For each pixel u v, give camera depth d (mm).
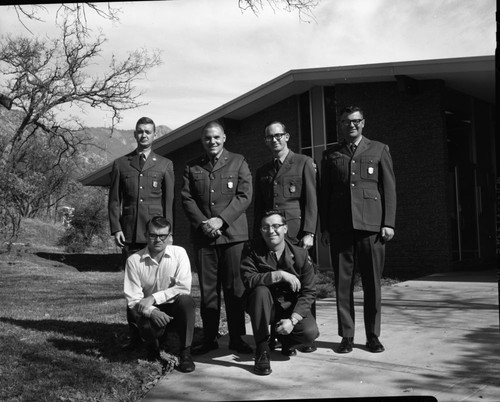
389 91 12312
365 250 4719
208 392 3920
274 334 4719
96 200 27594
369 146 4824
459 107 12336
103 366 4457
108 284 11430
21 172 23438
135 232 5125
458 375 4023
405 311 6422
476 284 8531
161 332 4562
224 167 4961
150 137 5219
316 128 13852
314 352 4789
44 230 33875
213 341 4953
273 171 4980
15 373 4270
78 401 3766
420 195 11750
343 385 3930
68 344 5141
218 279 4953
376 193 4738
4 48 21875
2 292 9945
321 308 7035
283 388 3932
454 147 12148
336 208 4809
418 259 11695
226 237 4805
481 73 10883
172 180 5293
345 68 12047
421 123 11789
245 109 14555
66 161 32469
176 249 4711
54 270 15891
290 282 4426
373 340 4730
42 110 22812
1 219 21625
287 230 4797
